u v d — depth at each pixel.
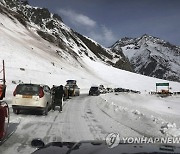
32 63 76.12
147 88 155.88
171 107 53.34
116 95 59.69
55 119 14.91
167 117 24.39
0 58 66.25
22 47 90.50
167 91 98.06
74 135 10.47
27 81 55.91
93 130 11.73
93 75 145.50
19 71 59.78
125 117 15.48
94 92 46.09
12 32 111.56
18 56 74.12
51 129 11.62
